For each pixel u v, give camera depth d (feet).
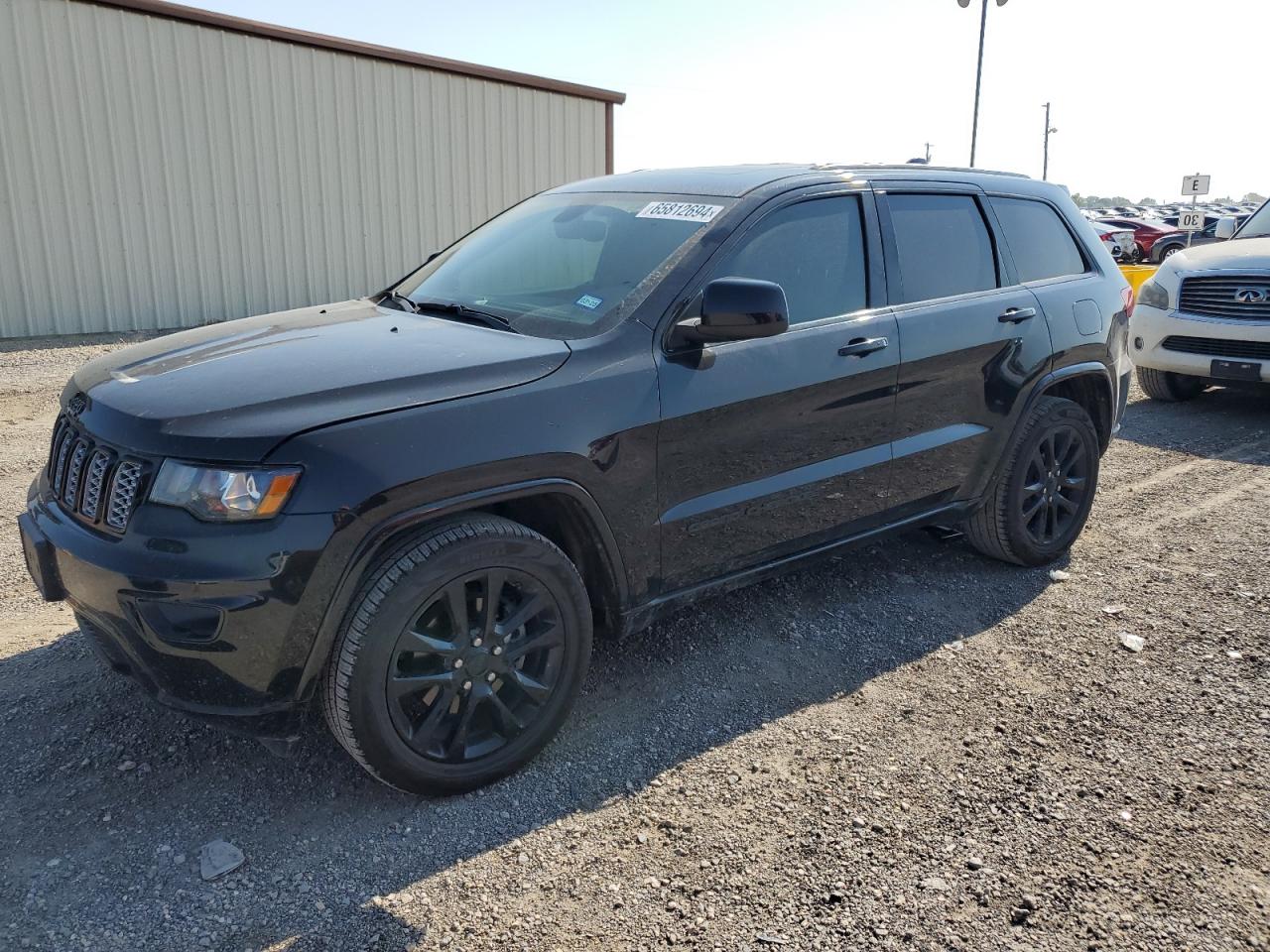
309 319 11.87
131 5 38.32
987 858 8.67
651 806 9.43
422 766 9.20
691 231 11.49
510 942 7.70
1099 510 18.34
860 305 12.53
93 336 39.14
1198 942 7.69
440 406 8.96
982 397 13.84
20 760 9.92
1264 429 24.71
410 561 8.73
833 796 9.57
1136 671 12.10
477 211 51.39
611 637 10.94
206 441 8.27
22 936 7.65
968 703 11.37
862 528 13.02
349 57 45.09
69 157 38.11
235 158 42.52
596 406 9.82
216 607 8.11
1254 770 10.01
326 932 7.79
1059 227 15.85
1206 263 26.22
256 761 10.05
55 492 9.77
